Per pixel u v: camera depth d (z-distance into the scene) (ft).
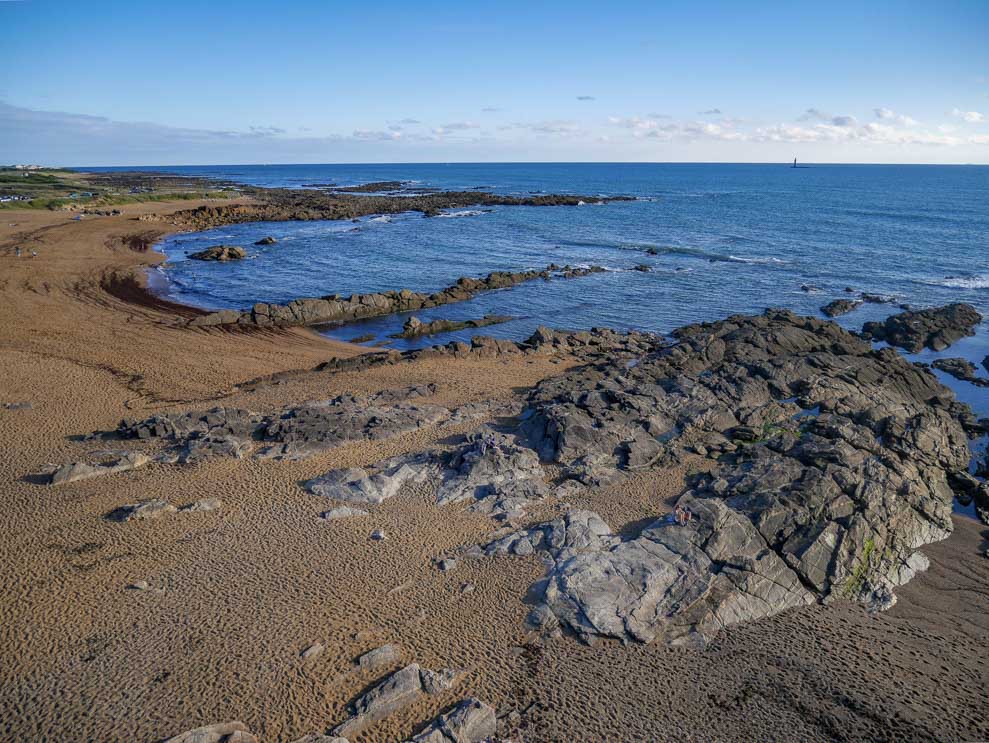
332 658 61.05
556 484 94.12
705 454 103.35
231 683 57.72
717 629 67.67
